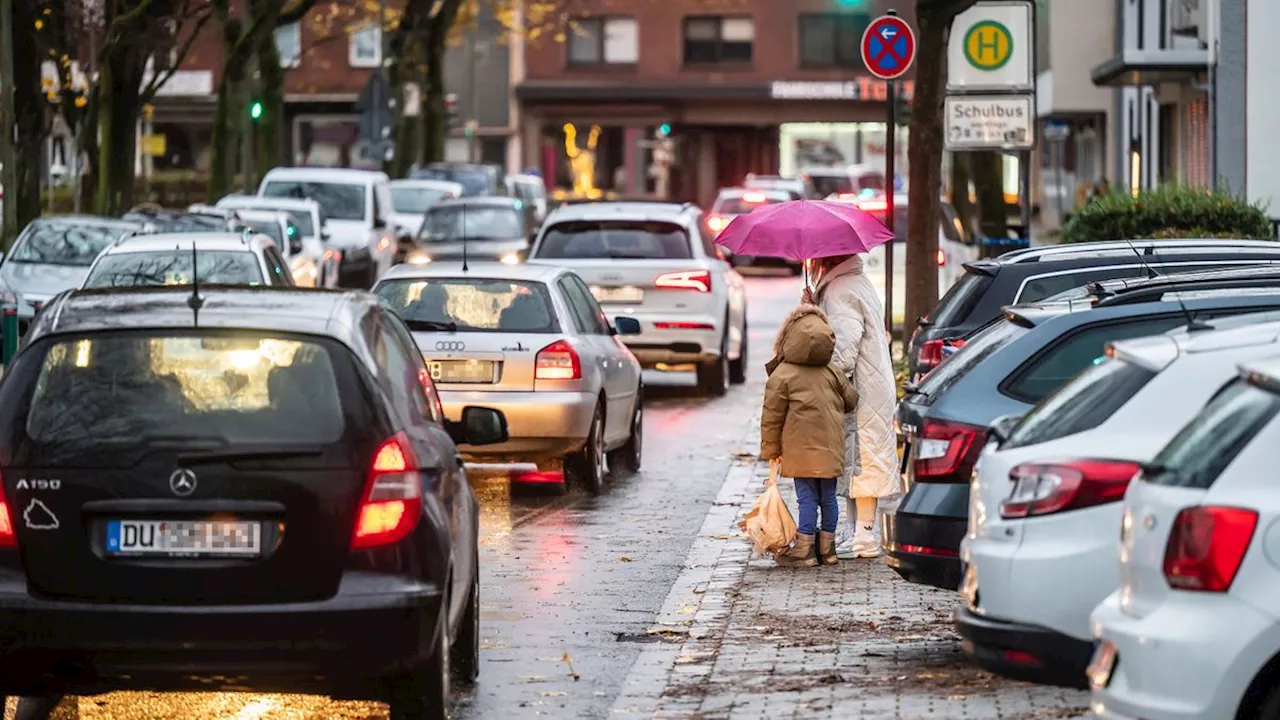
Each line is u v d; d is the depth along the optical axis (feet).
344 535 63.67
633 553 110.32
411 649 64.08
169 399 64.34
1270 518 50.39
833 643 83.25
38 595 63.26
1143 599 52.75
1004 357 80.69
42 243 215.10
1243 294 79.92
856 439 105.29
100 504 63.26
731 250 105.09
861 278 104.99
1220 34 255.29
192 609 62.95
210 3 285.23
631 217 193.16
